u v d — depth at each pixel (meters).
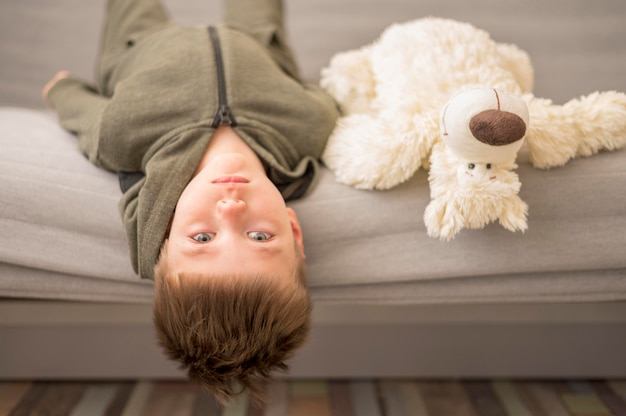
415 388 1.30
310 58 1.58
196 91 1.08
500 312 1.20
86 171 1.12
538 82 1.37
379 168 1.03
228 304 0.91
